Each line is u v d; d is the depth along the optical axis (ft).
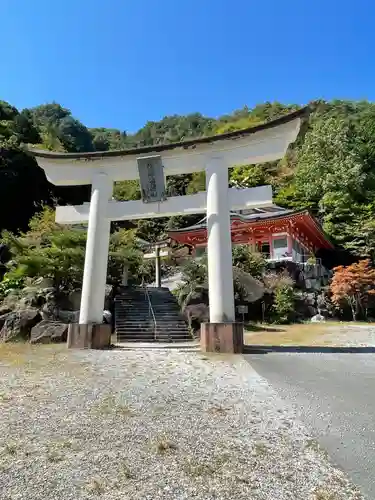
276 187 130.00
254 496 7.35
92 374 19.36
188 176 149.48
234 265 61.67
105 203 33.55
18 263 47.93
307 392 15.64
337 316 67.56
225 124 208.44
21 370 20.15
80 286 46.24
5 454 9.14
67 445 9.77
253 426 11.53
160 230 122.52
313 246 95.45
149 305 48.78
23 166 115.34
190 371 20.42
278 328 50.14
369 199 105.19
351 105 168.25
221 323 27.73
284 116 29.55
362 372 19.75
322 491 7.60
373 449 9.82
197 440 10.27
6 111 143.64
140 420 11.88
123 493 7.38
